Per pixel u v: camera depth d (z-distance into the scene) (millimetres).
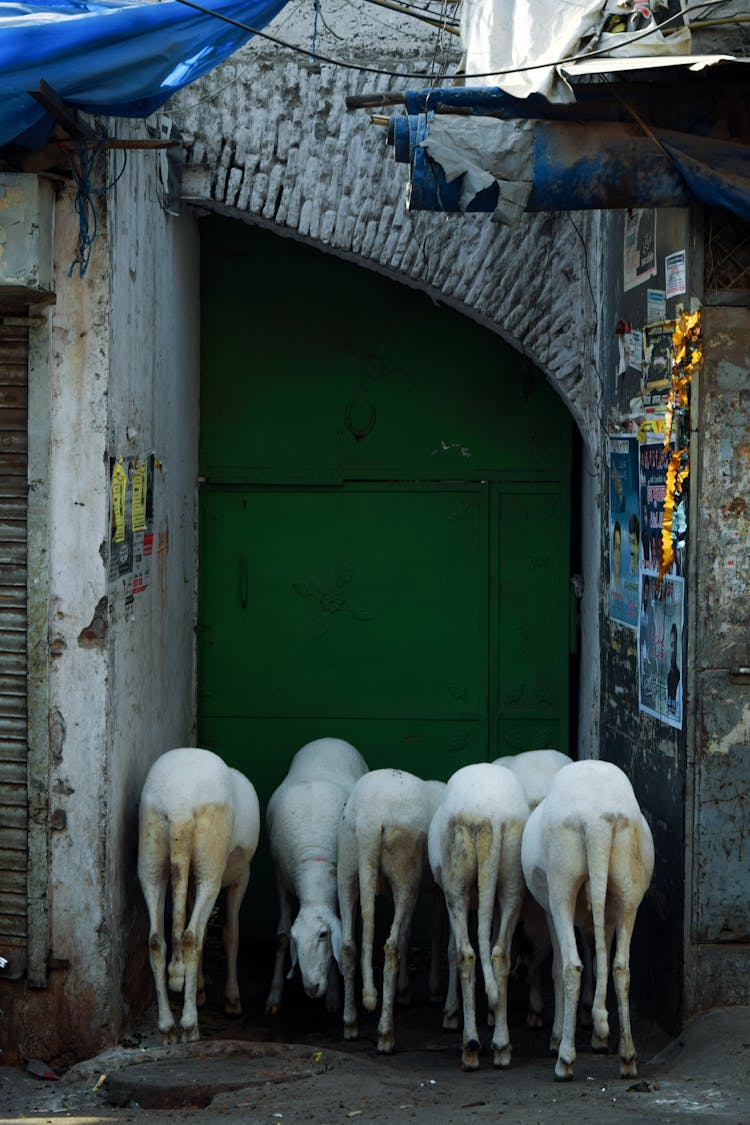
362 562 7395
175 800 5312
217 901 7336
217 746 7434
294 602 7414
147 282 5984
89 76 4594
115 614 5426
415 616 7398
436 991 6445
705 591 5145
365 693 7414
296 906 6949
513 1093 4719
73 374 5230
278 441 7395
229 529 7422
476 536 7375
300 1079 5008
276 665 7430
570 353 6852
